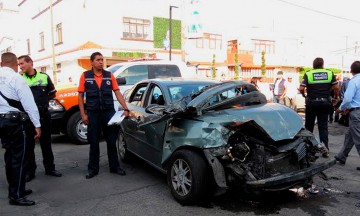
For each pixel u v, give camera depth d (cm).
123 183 502
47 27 2783
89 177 528
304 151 406
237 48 3659
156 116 479
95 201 433
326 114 634
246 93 470
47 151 539
